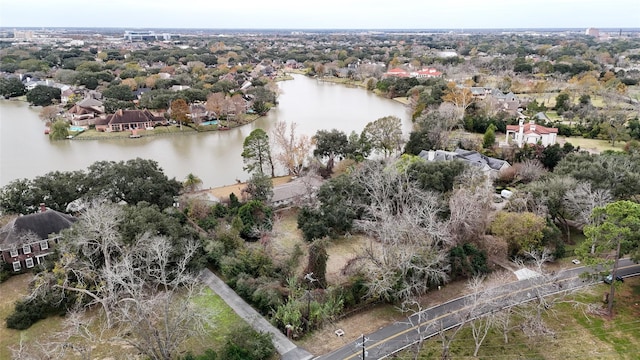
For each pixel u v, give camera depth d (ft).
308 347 177.27
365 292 203.10
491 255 231.09
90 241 200.85
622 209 186.80
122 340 165.89
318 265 208.13
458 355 170.50
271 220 273.95
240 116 556.51
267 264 220.43
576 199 250.78
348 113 619.26
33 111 620.90
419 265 206.69
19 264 227.20
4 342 179.42
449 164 293.23
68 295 195.52
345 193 278.87
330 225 265.75
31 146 459.32
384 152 416.87
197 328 169.89
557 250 237.04
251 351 165.37
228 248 235.40
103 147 462.19
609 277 211.00
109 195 265.95
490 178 316.40
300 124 547.90
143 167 281.33
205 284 218.18
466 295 209.46
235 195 304.09
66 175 272.31
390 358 170.30
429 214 218.18
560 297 201.87
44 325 190.29
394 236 207.82
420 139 399.03
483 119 492.95
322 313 188.65
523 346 175.63
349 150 384.47
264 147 363.97
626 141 435.12
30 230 228.84
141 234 207.72
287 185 323.98
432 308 200.64
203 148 462.60
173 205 286.25
